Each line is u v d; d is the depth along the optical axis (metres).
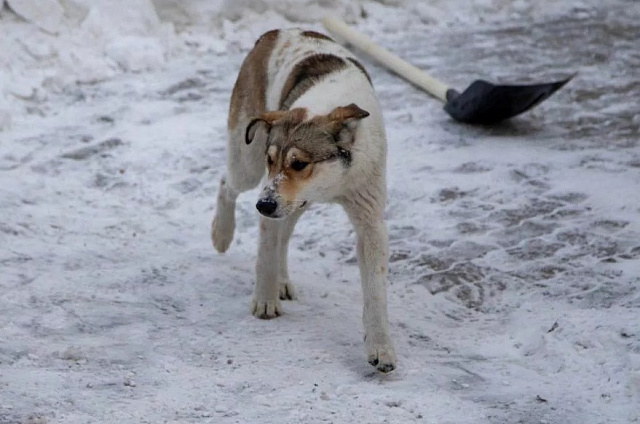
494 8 26.62
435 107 19.75
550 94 18.33
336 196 10.76
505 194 15.85
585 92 20.55
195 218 15.12
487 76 21.41
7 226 14.19
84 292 12.38
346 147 10.30
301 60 11.78
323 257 13.97
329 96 10.92
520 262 13.70
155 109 19.03
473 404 9.86
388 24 24.94
